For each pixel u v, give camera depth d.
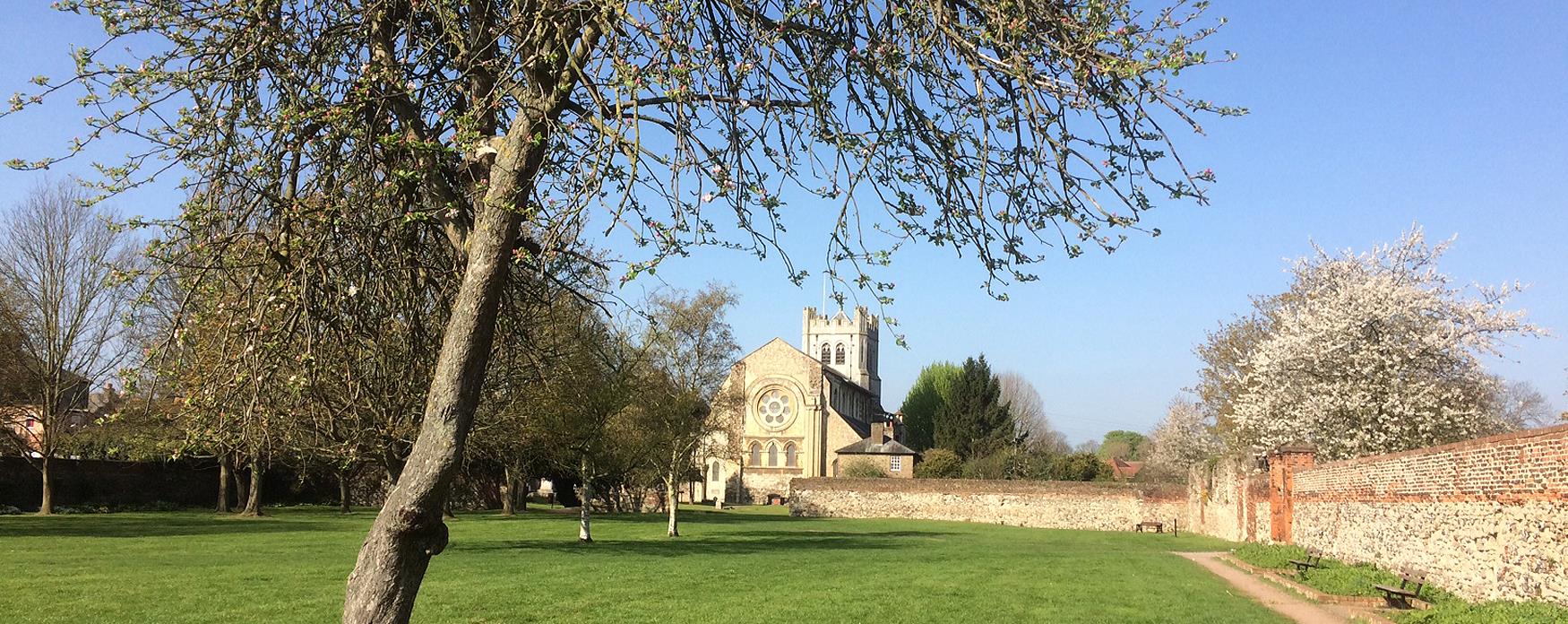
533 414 27.81
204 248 6.56
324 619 14.97
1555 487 13.62
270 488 54.59
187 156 6.54
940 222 6.52
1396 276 33.53
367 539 5.55
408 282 7.15
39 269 38.75
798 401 88.12
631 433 35.75
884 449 85.12
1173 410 66.94
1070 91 5.69
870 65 6.07
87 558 23.36
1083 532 51.31
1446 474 17.69
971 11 6.11
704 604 17.73
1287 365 33.94
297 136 6.59
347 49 6.68
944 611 17.39
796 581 22.02
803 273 6.25
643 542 34.81
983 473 79.94
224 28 6.33
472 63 6.30
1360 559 23.17
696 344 37.56
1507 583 15.12
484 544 31.86
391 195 6.61
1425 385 31.89
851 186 6.05
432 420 5.55
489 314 5.72
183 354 7.23
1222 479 43.97
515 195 5.76
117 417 6.98
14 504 43.62
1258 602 18.91
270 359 6.67
